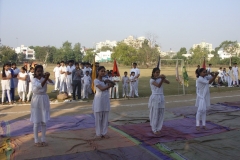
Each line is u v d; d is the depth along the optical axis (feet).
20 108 34.88
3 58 188.14
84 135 21.65
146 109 34.12
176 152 17.78
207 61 207.10
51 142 19.74
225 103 36.94
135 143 19.54
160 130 22.89
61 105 37.50
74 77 42.24
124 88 46.78
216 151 18.06
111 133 22.18
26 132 22.53
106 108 20.83
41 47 246.06
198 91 23.77
